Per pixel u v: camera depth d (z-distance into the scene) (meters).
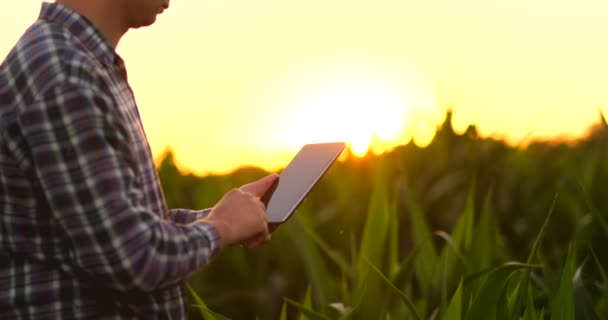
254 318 5.50
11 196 2.21
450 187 6.24
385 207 4.44
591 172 5.53
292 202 2.66
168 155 6.61
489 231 4.34
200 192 6.28
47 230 2.22
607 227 4.27
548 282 3.99
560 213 5.77
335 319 3.88
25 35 2.30
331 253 4.52
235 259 5.59
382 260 4.39
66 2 2.33
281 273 5.64
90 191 2.13
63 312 2.21
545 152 6.70
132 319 2.29
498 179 6.32
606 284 3.84
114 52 2.31
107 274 2.14
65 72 2.18
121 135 2.20
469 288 3.79
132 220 2.15
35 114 2.16
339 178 6.32
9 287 2.22
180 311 2.40
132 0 2.36
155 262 2.16
